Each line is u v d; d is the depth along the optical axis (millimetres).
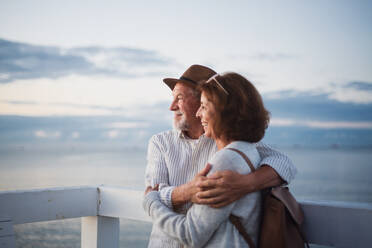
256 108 1259
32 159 82500
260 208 1222
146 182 1598
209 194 1105
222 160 1168
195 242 1151
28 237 10242
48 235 10695
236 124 1236
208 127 1298
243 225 1174
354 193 36094
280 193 1206
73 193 1808
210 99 1261
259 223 1212
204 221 1132
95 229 1934
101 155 92000
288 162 1300
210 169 1178
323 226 1341
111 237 1998
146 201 1351
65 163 68812
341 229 1303
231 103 1233
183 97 1540
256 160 1271
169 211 1268
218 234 1163
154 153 1592
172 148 1559
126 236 13398
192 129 1558
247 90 1263
